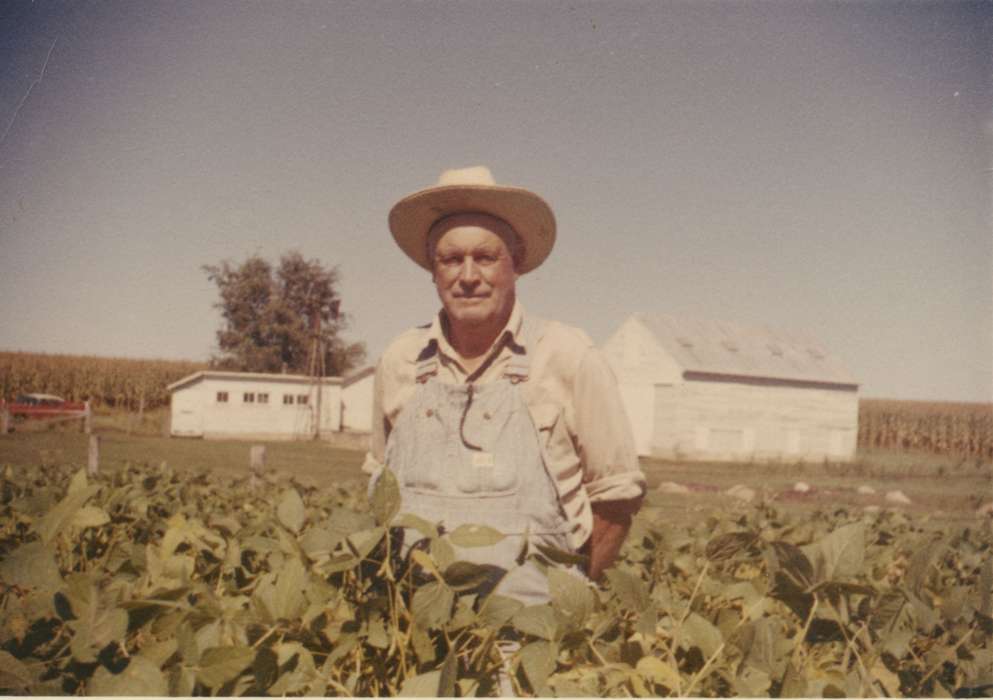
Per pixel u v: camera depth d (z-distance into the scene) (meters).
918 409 33.59
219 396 36.44
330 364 49.03
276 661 1.64
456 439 2.45
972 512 4.53
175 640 1.61
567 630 1.68
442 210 2.61
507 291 2.59
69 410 35.50
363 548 1.80
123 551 2.25
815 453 32.62
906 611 1.84
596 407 2.47
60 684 1.58
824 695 1.63
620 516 2.57
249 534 2.59
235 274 47.31
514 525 2.35
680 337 32.66
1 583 2.01
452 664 1.54
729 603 2.12
